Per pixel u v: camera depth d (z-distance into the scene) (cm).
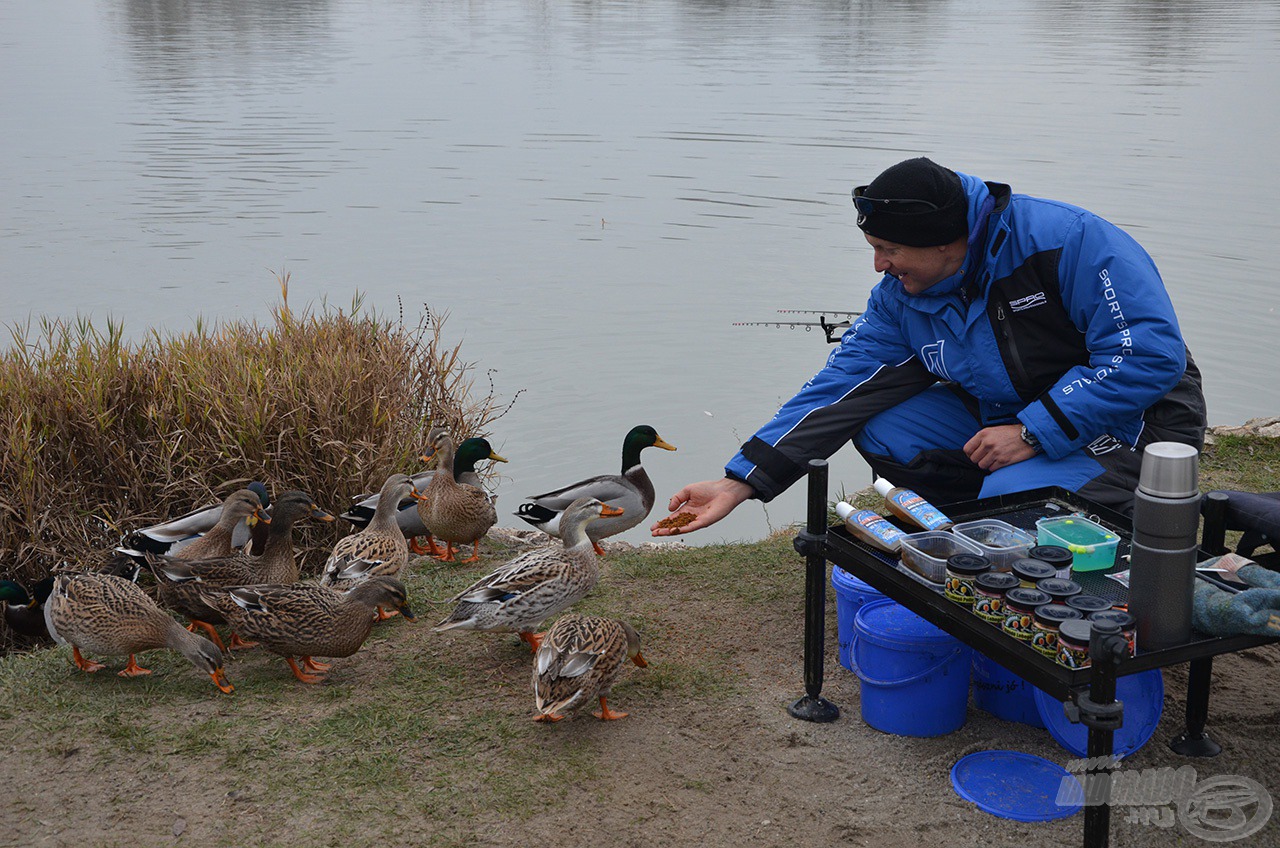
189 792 417
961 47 4231
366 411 776
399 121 2830
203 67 3741
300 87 3341
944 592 398
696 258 1708
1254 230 1702
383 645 546
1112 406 451
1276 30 4553
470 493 669
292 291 1534
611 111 2955
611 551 723
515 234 1847
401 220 1930
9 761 437
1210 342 1310
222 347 812
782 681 498
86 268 1633
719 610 573
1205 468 792
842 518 449
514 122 2822
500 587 509
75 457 731
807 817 404
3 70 3588
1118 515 432
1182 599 351
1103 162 2189
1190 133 2455
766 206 1994
